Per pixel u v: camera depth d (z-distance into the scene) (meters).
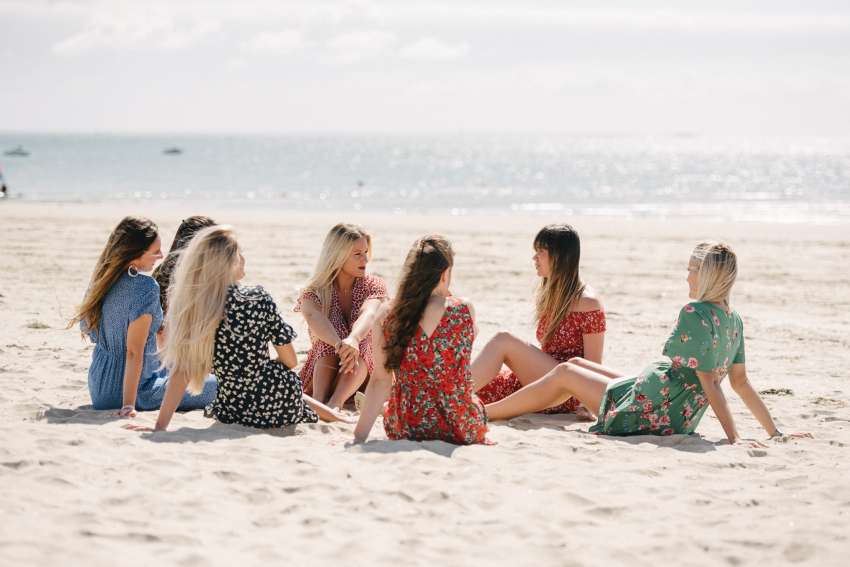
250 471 4.36
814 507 4.12
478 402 5.20
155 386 5.77
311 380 6.32
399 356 4.99
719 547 3.64
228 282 5.20
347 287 6.39
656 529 3.82
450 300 5.07
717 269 5.21
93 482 4.09
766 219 28.20
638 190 50.59
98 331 5.64
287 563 3.34
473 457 4.75
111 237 5.52
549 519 3.90
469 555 3.50
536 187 53.88
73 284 12.26
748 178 67.12
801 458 4.97
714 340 5.20
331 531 3.68
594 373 5.69
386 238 19.89
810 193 47.34
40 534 3.41
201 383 5.19
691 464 4.79
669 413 5.41
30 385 6.36
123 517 3.68
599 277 14.74
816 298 12.78
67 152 119.56
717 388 5.29
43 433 4.78
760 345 9.39
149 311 5.50
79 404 5.88
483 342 9.09
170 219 24.58
